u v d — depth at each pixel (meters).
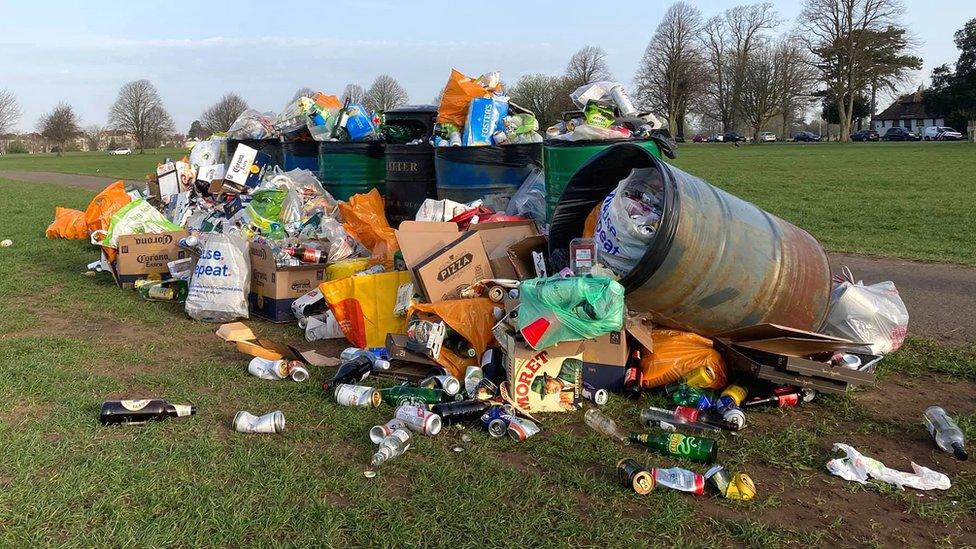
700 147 65.19
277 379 4.83
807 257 4.91
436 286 5.09
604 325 4.21
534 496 3.29
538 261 5.35
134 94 94.81
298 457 3.67
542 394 4.32
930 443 3.92
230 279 6.35
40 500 3.20
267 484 3.38
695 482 3.36
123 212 7.93
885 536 3.06
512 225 5.95
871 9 69.25
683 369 4.46
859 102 79.81
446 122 7.45
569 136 6.03
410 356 4.82
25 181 28.81
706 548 2.94
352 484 3.39
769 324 4.32
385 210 8.10
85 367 5.10
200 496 3.26
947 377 4.83
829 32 71.44
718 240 4.44
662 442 3.77
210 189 9.42
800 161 33.72
